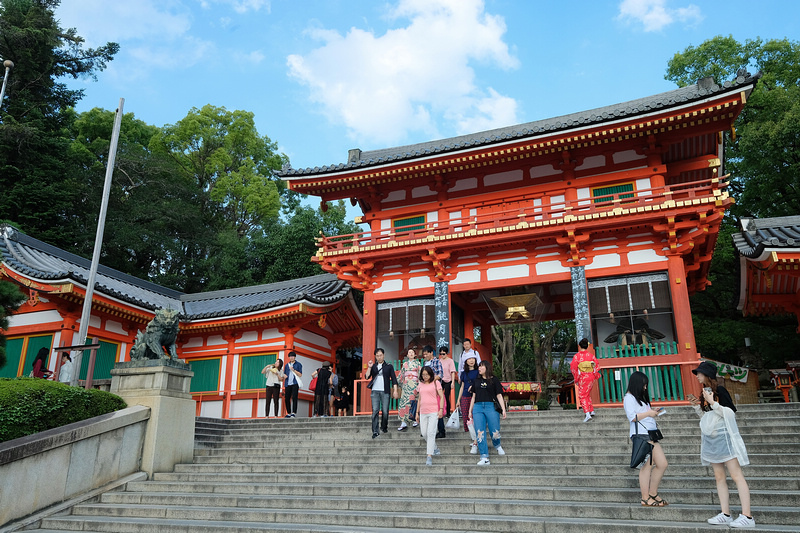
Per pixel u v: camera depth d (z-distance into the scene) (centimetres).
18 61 3206
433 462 1001
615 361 1473
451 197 1894
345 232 3434
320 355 2280
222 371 2153
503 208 1817
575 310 1566
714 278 2581
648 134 1591
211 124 4688
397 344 1894
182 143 4494
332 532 667
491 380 968
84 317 1417
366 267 1798
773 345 2336
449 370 1304
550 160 1758
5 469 765
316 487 873
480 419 942
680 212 1453
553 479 842
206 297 2717
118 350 2008
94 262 1475
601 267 1588
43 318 1898
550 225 1566
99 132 4144
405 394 1230
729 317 2619
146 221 3722
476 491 808
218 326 2125
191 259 3928
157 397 1041
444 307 1722
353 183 1895
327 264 1834
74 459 875
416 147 2181
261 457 1121
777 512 644
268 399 1741
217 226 4356
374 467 985
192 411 1130
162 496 873
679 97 1688
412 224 1917
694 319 2506
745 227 1548
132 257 3762
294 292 2316
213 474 983
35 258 1998
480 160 1731
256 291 2608
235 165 4691
